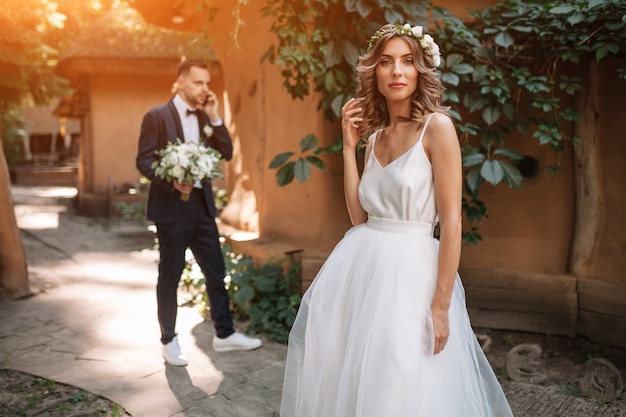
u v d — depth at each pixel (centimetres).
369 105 211
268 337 375
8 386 303
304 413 205
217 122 346
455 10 395
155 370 322
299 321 222
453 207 179
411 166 188
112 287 507
